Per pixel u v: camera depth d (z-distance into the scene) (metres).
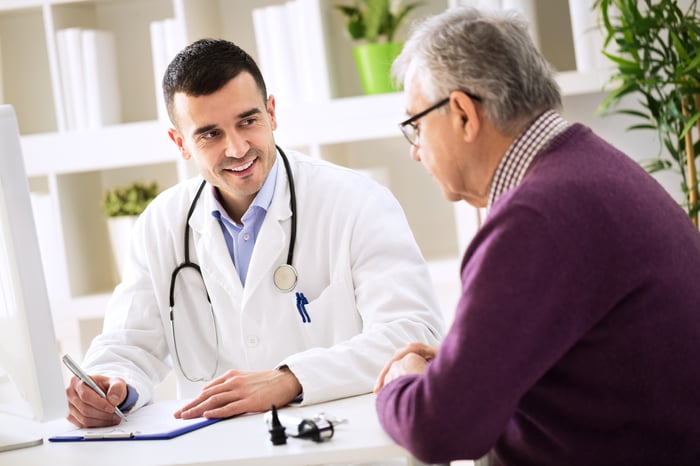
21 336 1.63
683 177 3.15
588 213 1.39
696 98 3.05
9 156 1.60
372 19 3.39
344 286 2.17
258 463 1.53
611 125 3.48
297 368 1.85
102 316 3.63
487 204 1.59
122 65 3.88
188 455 1.57
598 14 3.08
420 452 1.44
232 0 3.79
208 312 2.24
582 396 1.45
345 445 1.54
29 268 1.62
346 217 2.19
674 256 1.44
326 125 3.42
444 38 1.53
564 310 1.37
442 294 3.60
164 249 2.29
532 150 1.49
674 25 2.97
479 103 1.51
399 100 3.36
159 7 3.83
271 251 2.17
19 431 1.86
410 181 3.78
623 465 1.45
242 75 2.08
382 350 1.94
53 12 3.60
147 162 3.56
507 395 1.38
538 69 1.53
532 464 1.53
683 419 1.42
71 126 3.63
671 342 1.41
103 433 1.75
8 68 3.98
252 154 2.10
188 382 2.26
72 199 3.74
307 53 3.43
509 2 3.32
